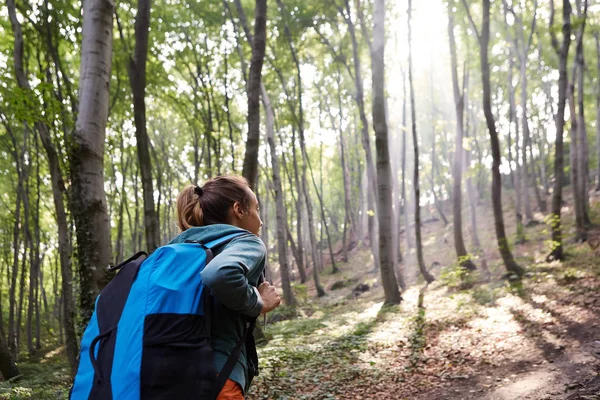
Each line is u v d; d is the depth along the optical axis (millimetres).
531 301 10758
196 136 23547
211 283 1422
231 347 1568
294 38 22453
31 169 21828
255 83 10234
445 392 6441
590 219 19328
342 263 34156
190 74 20906
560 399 5227
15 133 19453
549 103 27812
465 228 28922
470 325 9883
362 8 20703
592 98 29422
